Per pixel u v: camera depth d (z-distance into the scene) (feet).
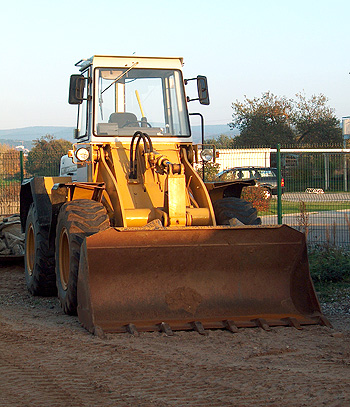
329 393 13.66
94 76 25.07
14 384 14.56
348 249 36.29
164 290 20.84
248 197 61.77
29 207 30.94
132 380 14.74
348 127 122.93
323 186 46.65
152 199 23.29
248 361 16.53
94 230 21.62
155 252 20.47
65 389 14.11
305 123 170.50
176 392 13.80
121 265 20.39
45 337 19.39
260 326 20.31
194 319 20.52
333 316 22.98
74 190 23.53
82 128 26.27
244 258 21.40
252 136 164.76
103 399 13.38
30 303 26.17
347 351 17.53
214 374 15.20
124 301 20.43
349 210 49.34
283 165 47.80
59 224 23.44
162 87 26.00
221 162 67.77
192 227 20.40
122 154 24.52
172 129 25.94
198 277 21.21
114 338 18.97
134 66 25.72
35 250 27.22
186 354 17.19
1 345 18.51
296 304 21.67
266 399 13.28
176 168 22.03
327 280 29.84
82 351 17.53
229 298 21.25
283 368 15.79
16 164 49.65
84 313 20.22
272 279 21.80
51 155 49.49
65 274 23.97
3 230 38.11
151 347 17.93
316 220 50.08
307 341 18.74
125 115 25.26
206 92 26.13
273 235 21.30
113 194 23.12
